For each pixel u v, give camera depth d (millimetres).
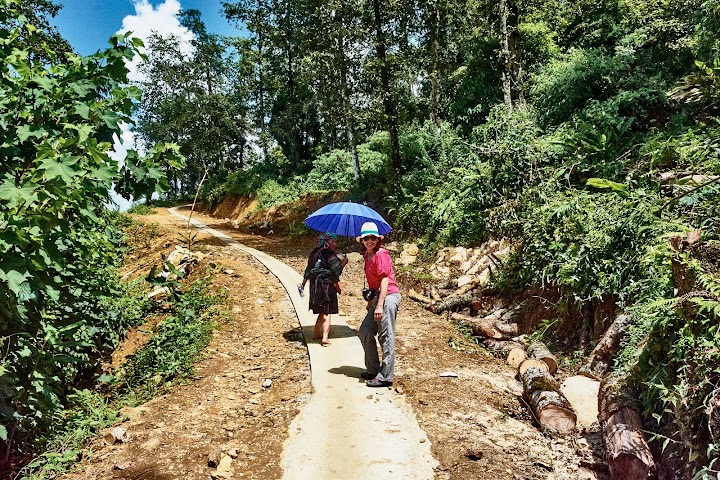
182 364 6355
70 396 5363
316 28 16812
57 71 4422
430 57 17703
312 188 24750
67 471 4043
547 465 3869
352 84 16922
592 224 7004
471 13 16688
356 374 5703
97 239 6227
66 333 5723
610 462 3691
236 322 7965
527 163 9711
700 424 3238
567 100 11758
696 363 3498
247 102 42094
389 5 14789
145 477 3832
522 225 8625
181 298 8789
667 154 7777
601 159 9258
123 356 7738
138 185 4691
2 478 4133
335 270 6617
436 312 8750
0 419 4414
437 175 13836
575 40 17188
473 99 17812
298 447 4141
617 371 4656
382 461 3900
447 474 3729
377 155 22219
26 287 3783
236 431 4535
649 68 11742
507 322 7613
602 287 6434
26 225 3496
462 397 5078
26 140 4090
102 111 4348
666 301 4051
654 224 6270
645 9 13648
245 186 30438
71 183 3760
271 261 12961
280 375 5863
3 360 4234
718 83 9117
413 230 13094
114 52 4477
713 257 4105
